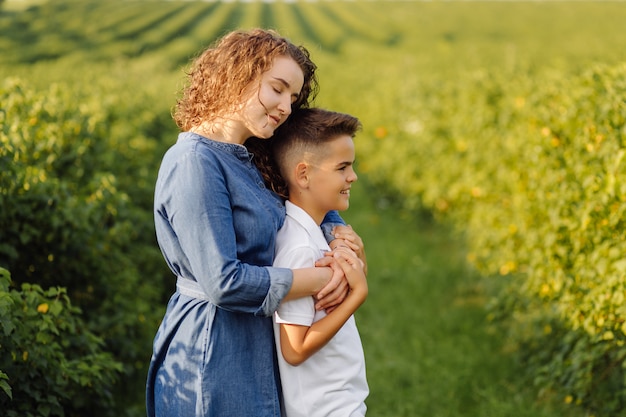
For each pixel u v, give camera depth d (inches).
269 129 86.7
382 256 303.3
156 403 89.4
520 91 254.2
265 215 86.7
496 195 251.4
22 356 113.4
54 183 143.3
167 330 88.9
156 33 1524.4
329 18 2026.3
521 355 184.7
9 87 173.0
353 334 93.2
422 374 190.1
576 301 153.9
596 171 154.7
